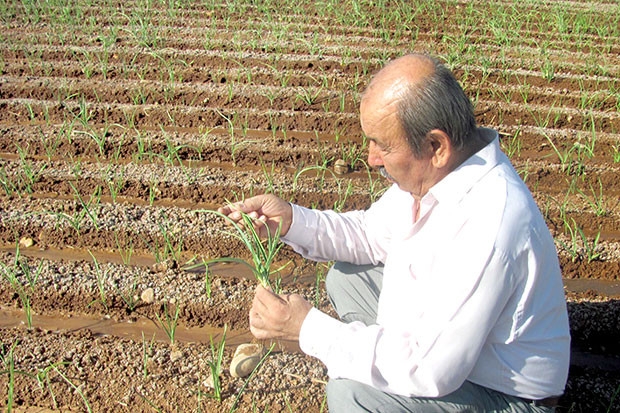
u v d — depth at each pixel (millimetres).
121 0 7762
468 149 2137
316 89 5473
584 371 2994
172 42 6402
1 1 7473
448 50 6422
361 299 2760
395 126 2049
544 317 2094
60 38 6316
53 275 3369
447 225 2109
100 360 2904
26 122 4852
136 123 4895
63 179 4176
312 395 2777
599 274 3613
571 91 5691
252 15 7371
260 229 2777
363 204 4102
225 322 3180
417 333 2084
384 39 6629
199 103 5211
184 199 4086
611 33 7316
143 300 3252
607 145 4867
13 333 3035
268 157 4555
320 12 7375
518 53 6500
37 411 2664
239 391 2770
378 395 2166
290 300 2283
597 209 4090
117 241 3619
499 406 2184
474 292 1990
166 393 2754
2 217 3775
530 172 4484
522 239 1994
